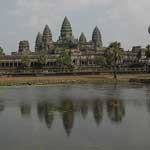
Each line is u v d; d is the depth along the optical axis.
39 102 88.62
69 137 49.09
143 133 50.69
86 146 44.34
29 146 44.75
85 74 199.75
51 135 50.59
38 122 60.75
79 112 71.06
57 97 100.50
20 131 53.59
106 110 73.44
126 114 67.94
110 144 45.06
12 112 72.31
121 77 178.25
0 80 162.38
